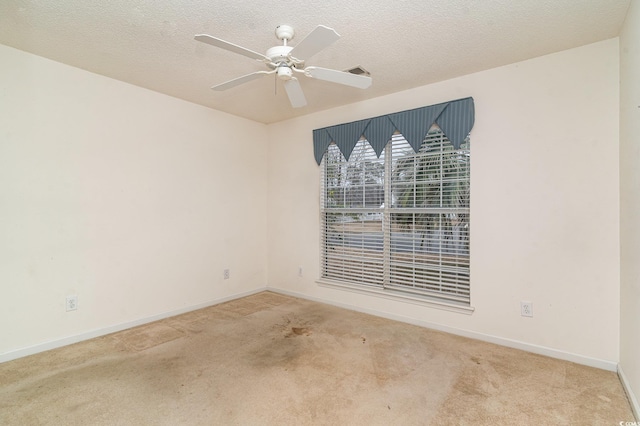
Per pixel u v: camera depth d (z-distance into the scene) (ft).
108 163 9.70
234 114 13.32
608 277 7.51
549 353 8.21
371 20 6.65
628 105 6.57
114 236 9.86
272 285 14.70
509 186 8.77
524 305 8.57
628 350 6.59
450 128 9.52
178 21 6.73
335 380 7.03
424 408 6.05
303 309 12.06
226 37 7.34
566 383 6.89
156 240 10.88
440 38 7.38
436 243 10.15
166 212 11.16
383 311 11.19
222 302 12.96
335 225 12.65
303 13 6.40
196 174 12.07
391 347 8.71
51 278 8.62
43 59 8.41
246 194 13.97
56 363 7.80
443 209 9.93
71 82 8.92
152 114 10.72
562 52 7.99
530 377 7.14
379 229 11.39
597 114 7.61
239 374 7.30
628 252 6.63
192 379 7.08
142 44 7.72
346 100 11.60
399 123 10.53
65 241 8.87
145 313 10.59
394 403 6.20
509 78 8.72
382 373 7.32
